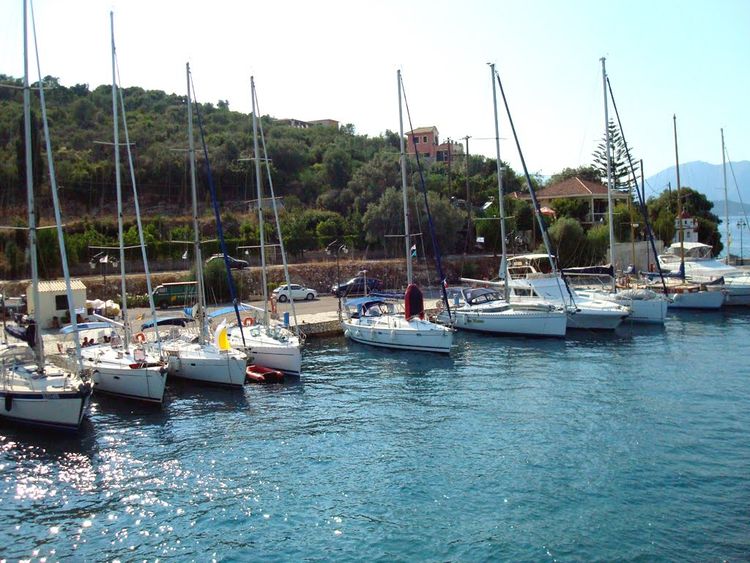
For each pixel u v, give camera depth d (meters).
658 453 22.30
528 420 26.17
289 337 35.94
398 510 18.84
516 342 42.31
